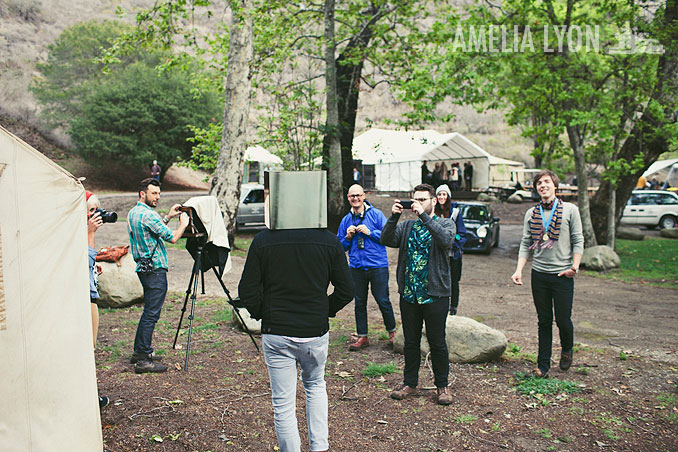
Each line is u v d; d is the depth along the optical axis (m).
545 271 5.15
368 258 6.01
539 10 15.34
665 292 11.15
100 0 58.72
